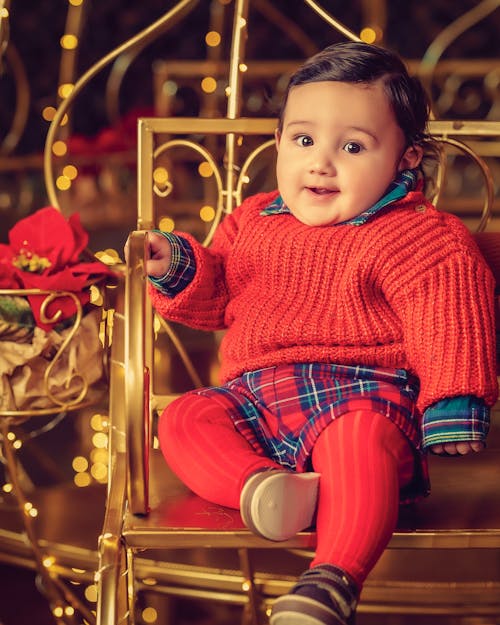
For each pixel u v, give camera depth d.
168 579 1.74
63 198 3.13
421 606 1.69
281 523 1.02
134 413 1.09
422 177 1.35
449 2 4.51
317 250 1.22
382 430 1.11
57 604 1.66
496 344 1.20
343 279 1.21
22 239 1.44
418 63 3.48
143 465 1.10
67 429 2.62
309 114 1.20
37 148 4.54
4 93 4.49
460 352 1.11
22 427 2.58
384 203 1.22
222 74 3.64
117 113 4.17
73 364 1.40
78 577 1.78
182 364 2.69
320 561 1.00
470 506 1.17
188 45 4.60
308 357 1.20
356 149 1.20
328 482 1.06
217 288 1.30
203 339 2.85
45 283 1.36
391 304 1.19
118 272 1.43
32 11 4.51
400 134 1.22
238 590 1.71
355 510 1.03
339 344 1.20
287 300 1.24
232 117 1.57
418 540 1.08
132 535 1.07
